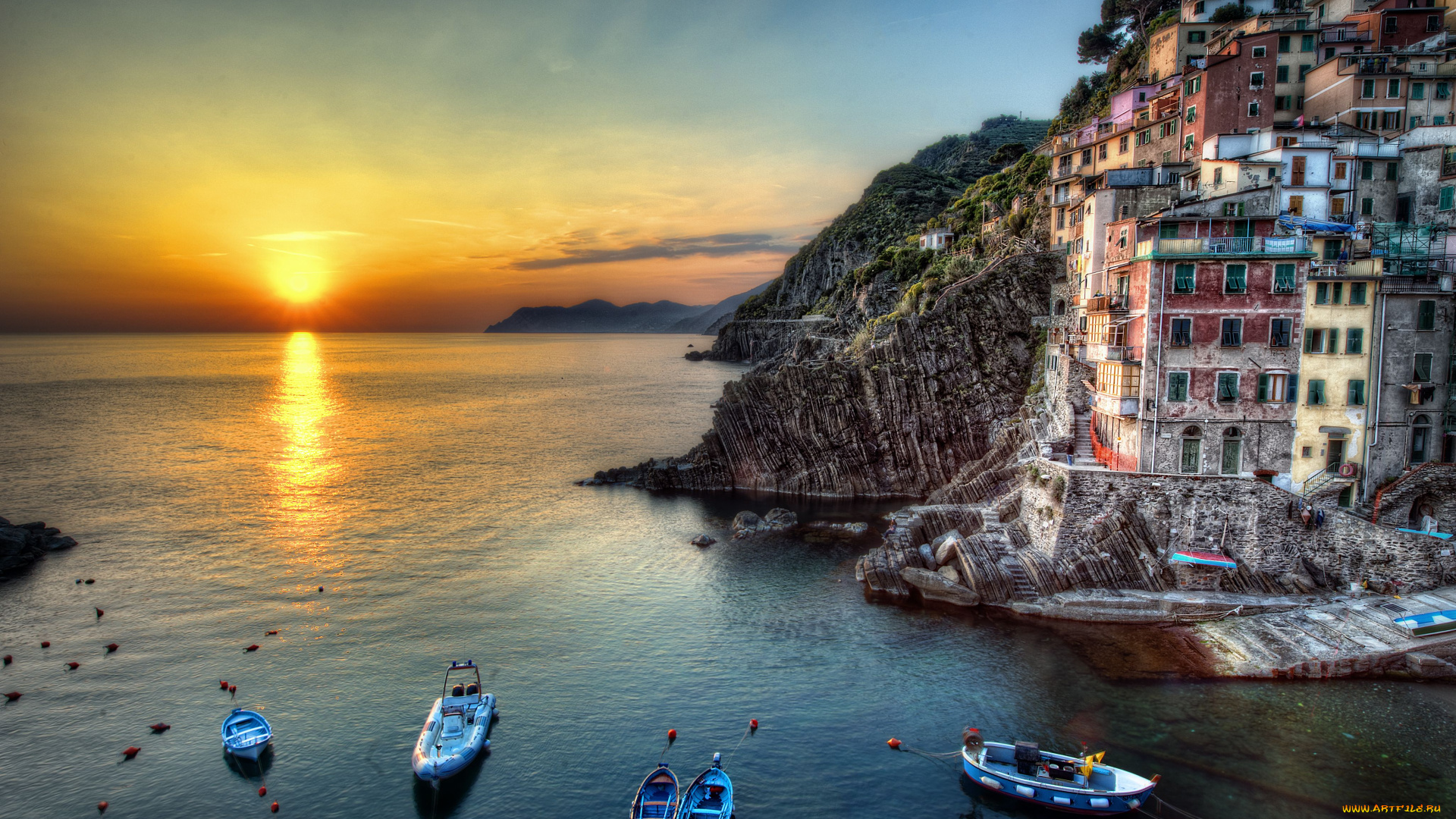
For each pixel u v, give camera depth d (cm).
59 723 4544
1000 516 6712
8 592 6481
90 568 7050
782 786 3909
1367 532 5122
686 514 8681
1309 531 5250
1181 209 6253
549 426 15388
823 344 16075
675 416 16725
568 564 7031
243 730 4341
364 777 4044
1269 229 5481
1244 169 6378
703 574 6712
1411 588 5009
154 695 4844
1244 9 9738
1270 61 7731
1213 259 5328
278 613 6000
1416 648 4478
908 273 15125
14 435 14688
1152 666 4744
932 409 9125
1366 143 6569
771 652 5231
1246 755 3884
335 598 6303
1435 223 6328
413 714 4603
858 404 9444
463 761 4038
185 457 12369
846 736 4294
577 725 4441
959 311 9238
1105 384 6041
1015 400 8919
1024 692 4575
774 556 7144
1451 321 5228
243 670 5119
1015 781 3709
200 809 3825
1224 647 4822
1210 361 5416
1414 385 5222
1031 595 5656
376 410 18488
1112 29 15075
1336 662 4497
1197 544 5422
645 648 5347
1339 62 7312
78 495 9788
